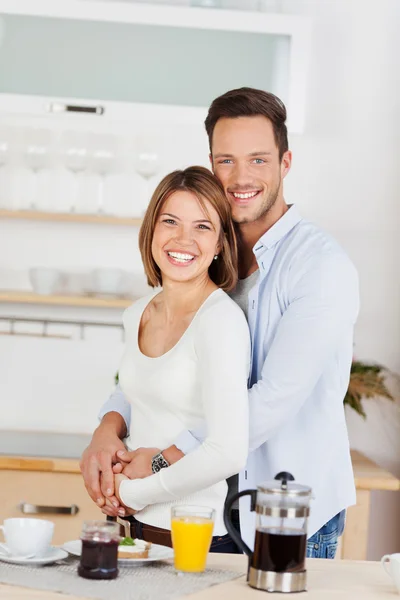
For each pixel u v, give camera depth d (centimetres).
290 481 197
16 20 408
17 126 440
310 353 245
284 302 258
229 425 223
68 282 445
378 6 446
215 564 208
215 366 227
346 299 254
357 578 200
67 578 189
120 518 250
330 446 261
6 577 188
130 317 260
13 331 447
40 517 378
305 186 448
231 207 271
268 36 411
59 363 450
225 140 268
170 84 411
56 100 410
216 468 223
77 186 434
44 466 376
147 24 407
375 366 423
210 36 411
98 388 450
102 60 410
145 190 443
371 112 448
